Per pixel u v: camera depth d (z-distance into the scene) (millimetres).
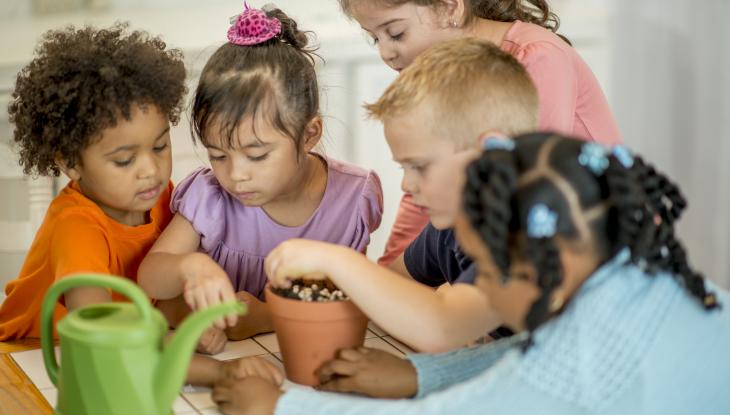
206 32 2305
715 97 2406
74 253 1209
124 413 830
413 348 1225
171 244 1353
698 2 2369
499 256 755
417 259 1365
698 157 2459
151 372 831
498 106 1081
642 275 852
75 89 1192
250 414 959
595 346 822
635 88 2459
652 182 841
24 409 1015
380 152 2477
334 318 1044
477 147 1067
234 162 1281
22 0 2170
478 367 1014
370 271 1038
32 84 1254
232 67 1280
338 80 2381
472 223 771
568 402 828
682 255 872
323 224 1438
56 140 1235
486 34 1545
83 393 834
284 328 1067
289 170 1318
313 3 2416
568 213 768
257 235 1417
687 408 885
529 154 787
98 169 1238
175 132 2178
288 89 1286
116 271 1320
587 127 1551
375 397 1011
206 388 1078
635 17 2418
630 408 839
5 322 1347
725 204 2469
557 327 833
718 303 914
